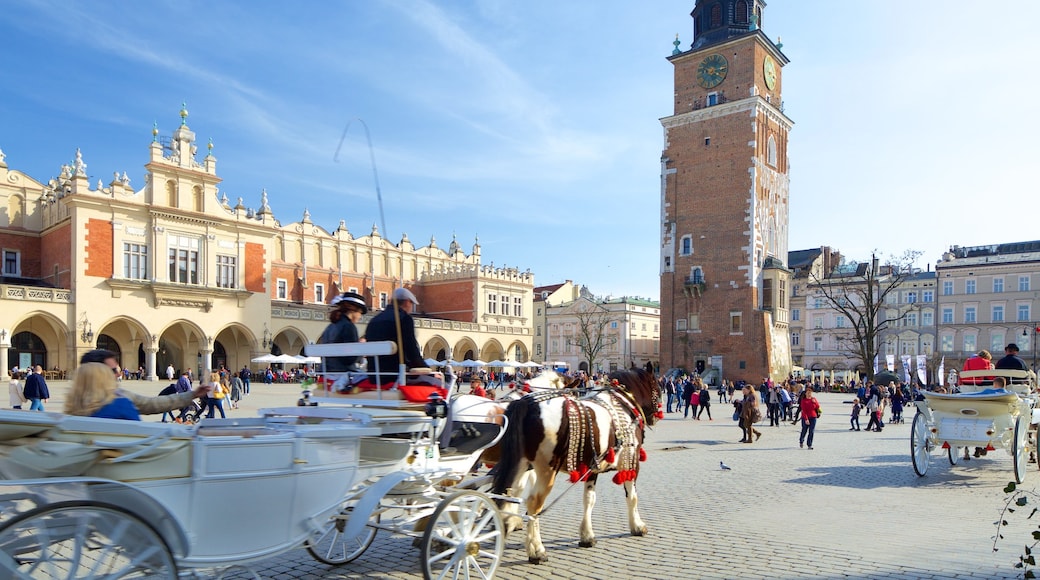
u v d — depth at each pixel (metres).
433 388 6.90
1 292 41.06
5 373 41.09
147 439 4.66
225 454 4.98
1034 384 14.95
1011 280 77.94
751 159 62.47
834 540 8.57
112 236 46.19
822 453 19.55
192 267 50.44
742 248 62.41
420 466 6.56
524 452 7.25
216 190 52.41
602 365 92.25
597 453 7.92
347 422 6.37
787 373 63.75
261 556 5.20
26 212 51.59
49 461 4.32
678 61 67.56
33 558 4.16
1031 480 13.65
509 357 74.56
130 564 4.43
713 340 63.41
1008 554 7.82
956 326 80.38
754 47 63.19
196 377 51.97
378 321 7.12
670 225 66.88
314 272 66.50
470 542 6.26
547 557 7.77
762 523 9.67
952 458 15.70
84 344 44.16
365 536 7.91
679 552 8.03
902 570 7.20
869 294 53.59
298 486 5.40
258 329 53.91
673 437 24.86
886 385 48.47
